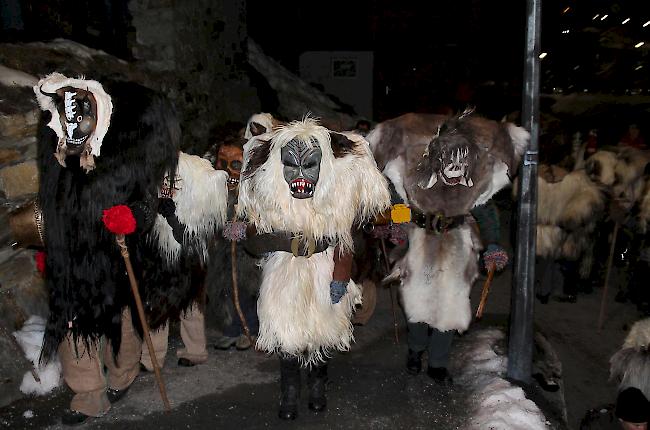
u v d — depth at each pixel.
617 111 14.68
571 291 6.74
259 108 11.12
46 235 3.24
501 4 19.06
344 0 18.72
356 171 3.31
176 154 3.41
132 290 3.33
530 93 3.81
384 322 5.45
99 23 7.05
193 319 4.21
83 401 3.54
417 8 18.91
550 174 6.33
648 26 16.14
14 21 5.69
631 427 3.40
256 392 4.00
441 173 3.80
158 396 3.91
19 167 4.34
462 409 3.87
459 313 3.97
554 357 4.81
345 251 3.38
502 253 3.79
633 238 6.62
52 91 3.11
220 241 4.07
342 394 4.02
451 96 19.41
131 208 3.27
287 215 3.28
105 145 3.19
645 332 3.84
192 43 8.41
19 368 3.91
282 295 3.38
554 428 3.65
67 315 3.28
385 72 19.44
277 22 17.41
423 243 3.99
